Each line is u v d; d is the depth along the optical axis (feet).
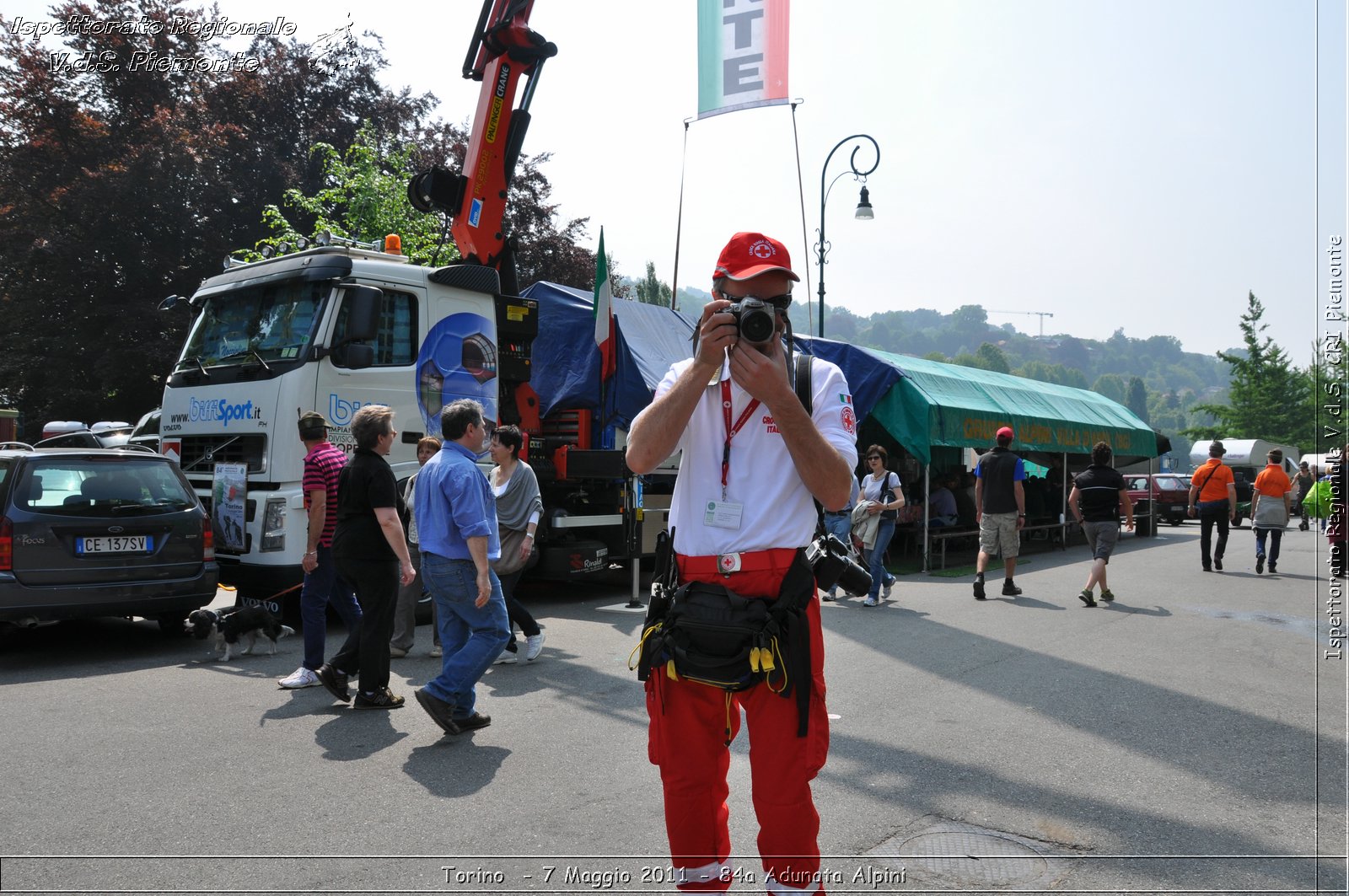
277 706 18.56
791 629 7.48
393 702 18.44
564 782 14.17
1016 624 29.01
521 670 21.98
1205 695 19.63
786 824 7.49
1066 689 20.15
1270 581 41.45
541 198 88.89
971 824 12.54
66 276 69.05
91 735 16.39
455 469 16.55
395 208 61.26
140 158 66.39
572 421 35.40
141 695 19.35
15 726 16.93
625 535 33.32
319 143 65.21
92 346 70.54
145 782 14.01
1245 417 157.17
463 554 16.55
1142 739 16.43
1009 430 35.86
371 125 69.46
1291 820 12.71
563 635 26.63
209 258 70.28
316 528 20.03
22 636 26.50
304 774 14.44
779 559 7.68
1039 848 11.76
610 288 33.83
